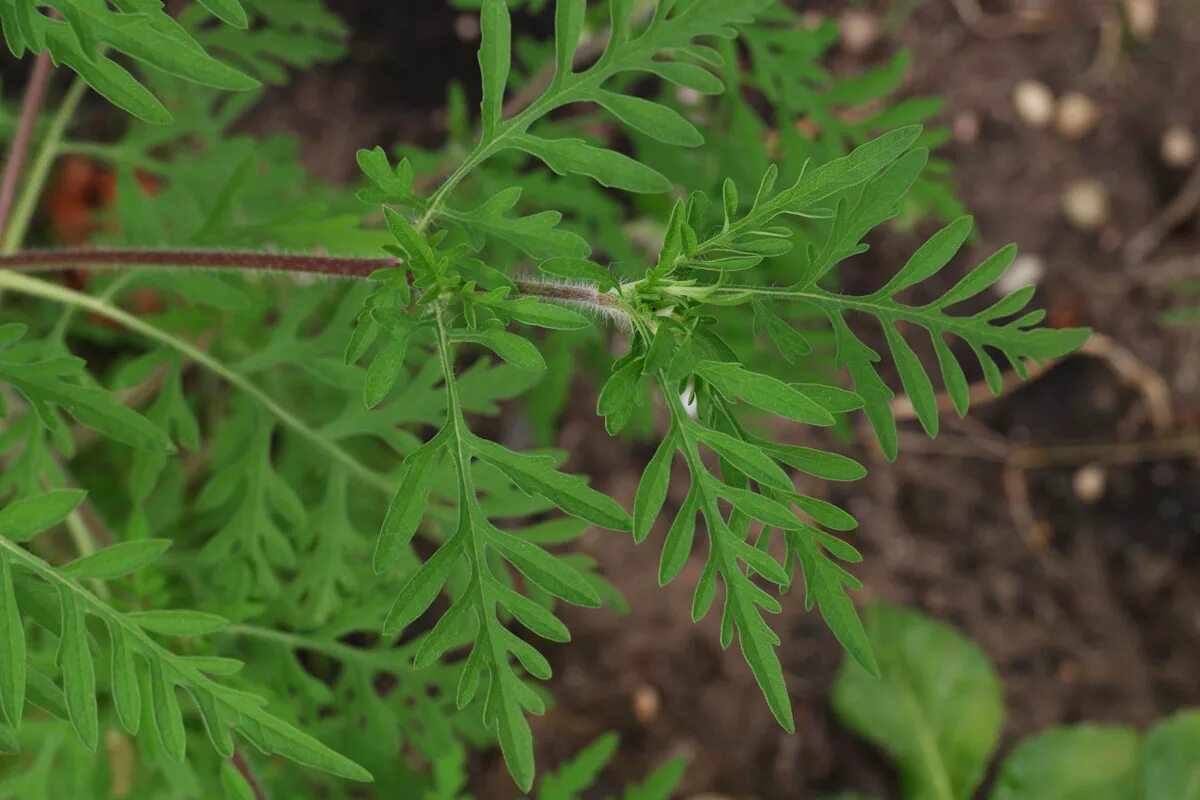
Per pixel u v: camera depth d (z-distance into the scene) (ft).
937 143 2.50
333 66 4.44
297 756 2.01
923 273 1.98
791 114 2.48
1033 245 4.63
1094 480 4.51
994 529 4.46
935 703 3.90
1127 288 4.62
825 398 1.96
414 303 2.02
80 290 2.50
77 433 3.18
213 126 2.73
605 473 4.36
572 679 4.24
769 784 4.21
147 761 2.35
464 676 1.95
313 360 2.32
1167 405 4.56
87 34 1.91
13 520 1.96
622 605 2.32
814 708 4.26
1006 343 2.01
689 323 1.95
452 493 2.29
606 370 2.99
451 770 2.44
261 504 2.33
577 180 2.67
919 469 4.49
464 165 2.01
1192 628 4.38
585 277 1.96
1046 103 4.69
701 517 4.40
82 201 3.98
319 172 4.40
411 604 1.94
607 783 4.14
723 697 4.25
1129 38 4.73
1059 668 4.35
